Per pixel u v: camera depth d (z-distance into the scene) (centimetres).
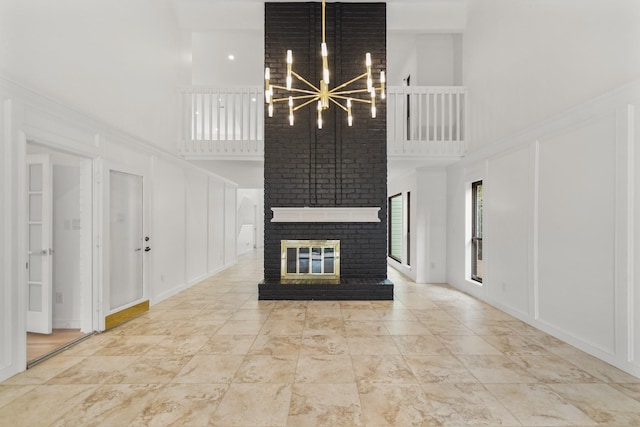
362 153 545
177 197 583
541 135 371
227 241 891
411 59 693
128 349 327
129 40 430
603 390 247
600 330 298
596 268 300
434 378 266
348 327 389
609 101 281
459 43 625
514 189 427
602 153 291
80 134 350
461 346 332
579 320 322
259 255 1210
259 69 778
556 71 346
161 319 423
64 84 325
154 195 495
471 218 571
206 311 458
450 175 637
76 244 396
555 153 350
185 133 561
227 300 521
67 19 328
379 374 273
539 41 372
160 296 516
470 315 437
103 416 217
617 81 276
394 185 868
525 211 403
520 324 400
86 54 355
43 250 362
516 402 232
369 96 548
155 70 494
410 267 716
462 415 217
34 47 291
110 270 401
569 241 332
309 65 545
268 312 451
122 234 423
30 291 374
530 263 393
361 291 511
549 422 210
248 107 558
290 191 544
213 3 560
